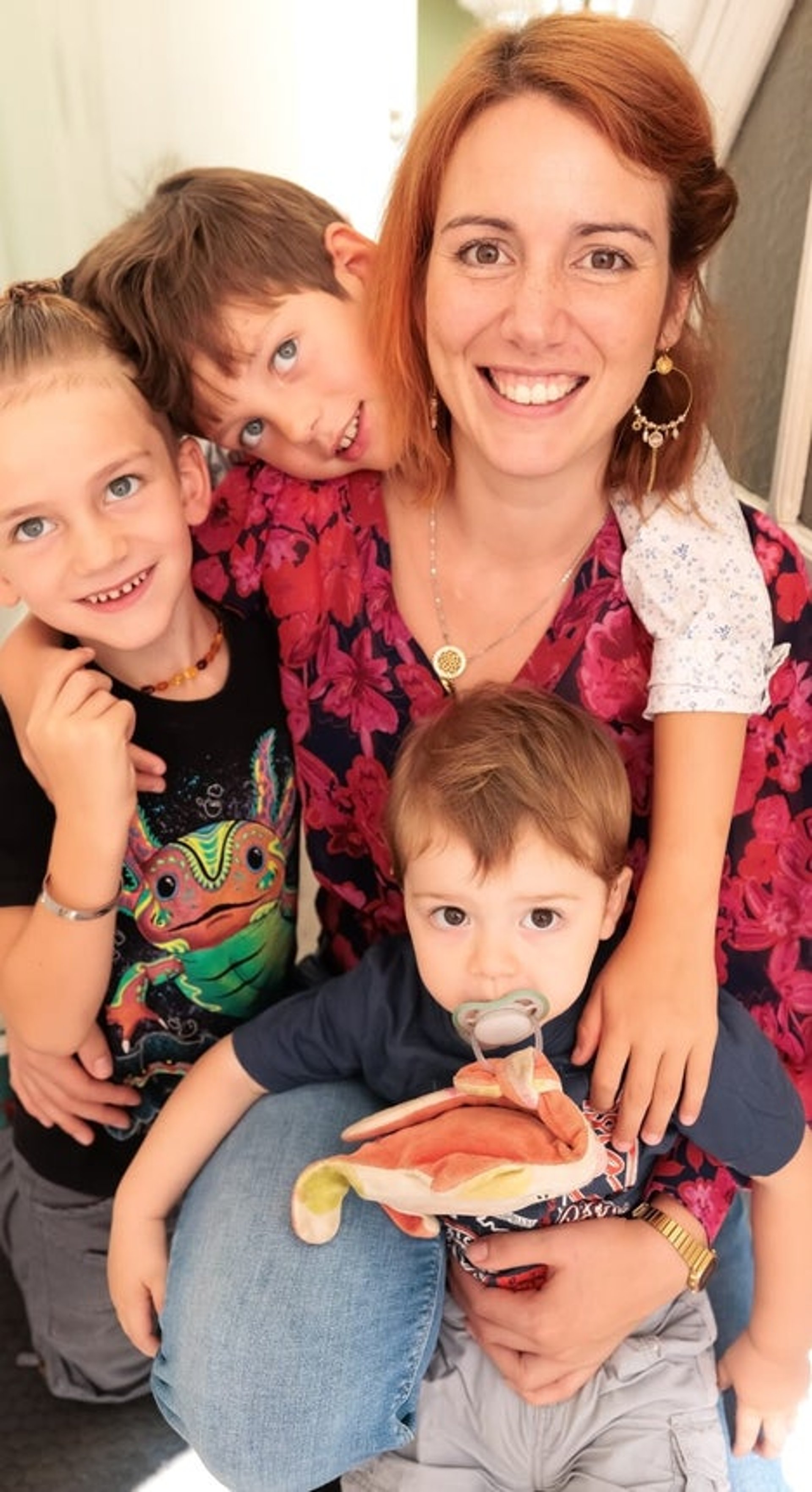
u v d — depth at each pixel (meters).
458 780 0.89
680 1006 0.92
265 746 1.11
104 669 1.06
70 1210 1.27
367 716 1.12
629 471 1.02
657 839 0.96
